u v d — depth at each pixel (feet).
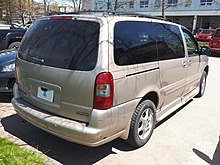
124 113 9.86
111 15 9.93
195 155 11.25
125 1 123.44
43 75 10.15
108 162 10.43
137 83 10.32
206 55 19.52
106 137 9.35
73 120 9.52
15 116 14.53
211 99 20.04
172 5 117.08
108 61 9.01
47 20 10.96
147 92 11.13
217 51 52.13
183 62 14.78
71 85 9.29
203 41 84.38
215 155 11.32
